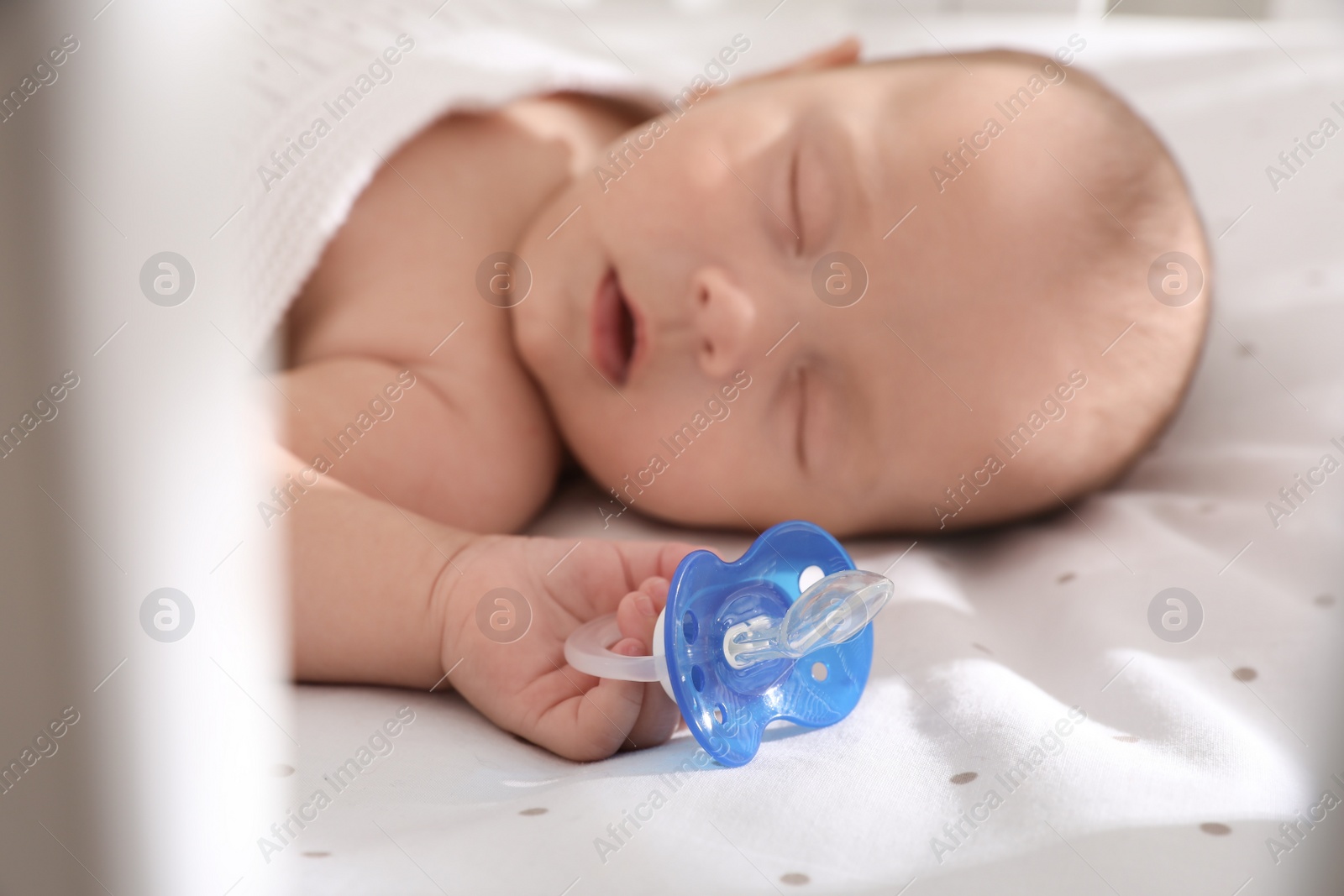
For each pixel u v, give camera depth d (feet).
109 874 1.41
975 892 1.69
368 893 1.64
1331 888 1.79
